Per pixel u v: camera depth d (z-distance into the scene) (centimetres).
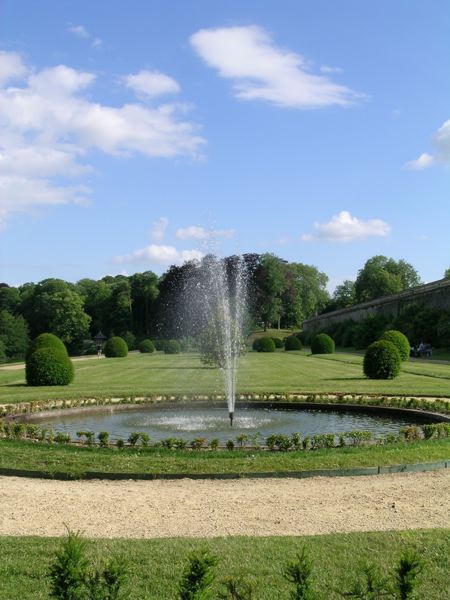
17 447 1165
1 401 2041
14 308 10150
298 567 394
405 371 3206
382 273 9594
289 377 2945
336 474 975
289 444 1147
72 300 9275
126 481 947
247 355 5744
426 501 806
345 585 507
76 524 718
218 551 591
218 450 1142
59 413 1742
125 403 1903
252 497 837
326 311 12294
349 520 723
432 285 5650
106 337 10231
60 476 969
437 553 581
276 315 9569
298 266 11512
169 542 625
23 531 692
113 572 395
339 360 4525
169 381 2867
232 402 1873
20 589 508
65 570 387
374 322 6316
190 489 889
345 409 1797
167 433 1477
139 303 10212
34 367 2619
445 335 5150
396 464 1006
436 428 1240
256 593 485
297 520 725
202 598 368
